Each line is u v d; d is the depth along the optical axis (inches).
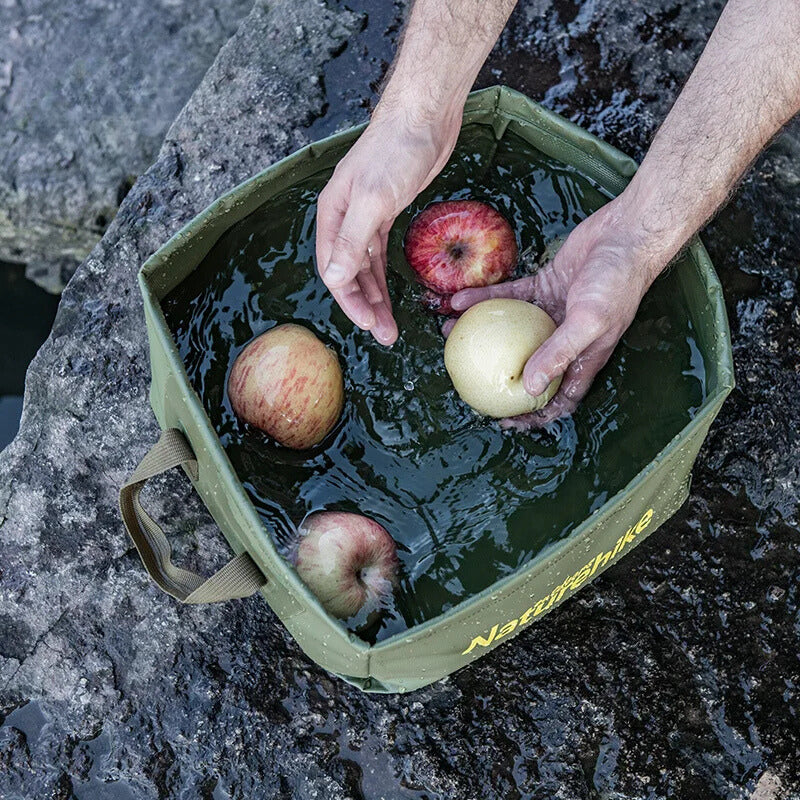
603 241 38.9
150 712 41.2
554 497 40.3
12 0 53.9
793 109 38.0
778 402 44.0
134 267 45.6
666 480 38.2
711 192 38.3
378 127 38.0
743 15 38.2
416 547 40.0
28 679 41.6
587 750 40.9
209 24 53.4
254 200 39.9
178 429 38.1
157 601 42.1
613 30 48.3
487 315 40.3
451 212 42.1
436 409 41.5
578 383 40.8
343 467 40.9
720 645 41.9
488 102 41.6
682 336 40.4
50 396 44.3
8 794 40.6
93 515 42.9
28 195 51.8
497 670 41.5
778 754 41.1
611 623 42.0
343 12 48.9
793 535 43.1
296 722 40.9
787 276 45.3
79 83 52.8
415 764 40.6
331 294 42.1
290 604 36.9
